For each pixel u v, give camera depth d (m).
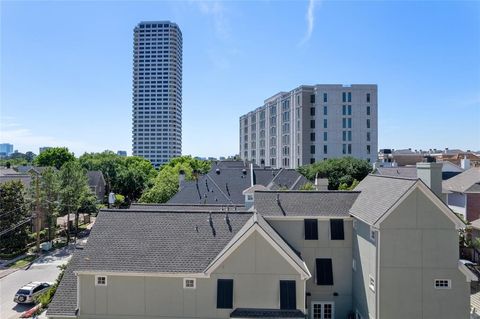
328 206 29.83
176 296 24.09
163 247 25.52
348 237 29.09
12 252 54.53
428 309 23.66
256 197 31.19
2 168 107.06
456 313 23.59
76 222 66.94
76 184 65.25
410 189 23.94
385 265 23.88
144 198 76.88
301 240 29.20
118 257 24.83
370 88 116.38
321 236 29.19
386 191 26.67
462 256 44.00
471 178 56.69
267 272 24.06
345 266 28.98
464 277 23.73
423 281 23.77
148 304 24.12
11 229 53.28
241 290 24.05
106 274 24.09
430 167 26.09
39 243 56.97
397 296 23.73
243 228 26.36
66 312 24.20
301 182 64.56
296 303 23.77
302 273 23.81
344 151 115.31
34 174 64.81
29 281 43.50
